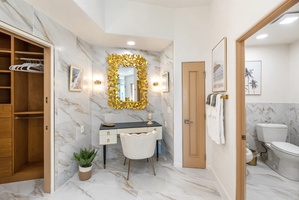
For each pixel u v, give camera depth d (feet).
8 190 6.99
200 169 9.11
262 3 3.94
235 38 5.48
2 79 8.40
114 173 8.66
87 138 9.76
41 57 8.70
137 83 11.05
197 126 9.23
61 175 7.35
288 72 9.73
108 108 10.71
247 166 9.36
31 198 6.46
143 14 8.73
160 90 11.55
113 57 10.54
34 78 8.84
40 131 9.07
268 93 10.02
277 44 9.82
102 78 10.55
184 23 9.18
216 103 6.68
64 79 7.54
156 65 11.51
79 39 8.80
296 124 9.26
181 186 7.40
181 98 9.35
